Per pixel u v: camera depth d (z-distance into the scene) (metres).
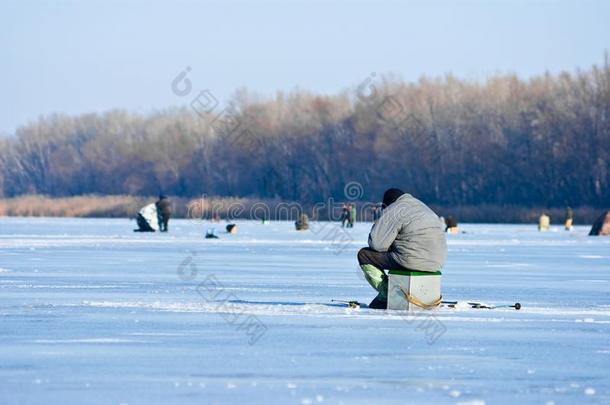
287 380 33.06
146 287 64.94
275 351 38.78
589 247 127.56
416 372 34.69
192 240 137.00
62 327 44.66
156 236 149.25
